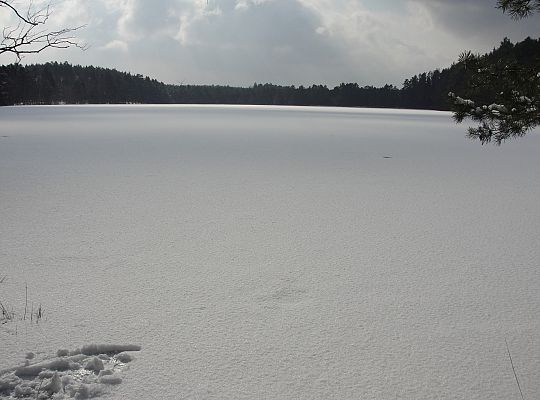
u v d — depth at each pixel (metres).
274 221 6.60
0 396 2.58
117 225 6.28
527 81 3.83
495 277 4.49
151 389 2.65
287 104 154.62
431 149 18.11
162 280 4.30
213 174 10.88
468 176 11.23
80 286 4.13
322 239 5.74
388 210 7.42
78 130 25.70
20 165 12.14
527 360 3.00
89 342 3.14
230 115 48.69
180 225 6.32
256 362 2.93
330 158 14.47
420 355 3.04
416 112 77.06
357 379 2.77
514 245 5.57
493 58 3.98
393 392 2.65
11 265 4.65
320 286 4.21
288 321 3.50
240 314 3.61
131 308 3.70
